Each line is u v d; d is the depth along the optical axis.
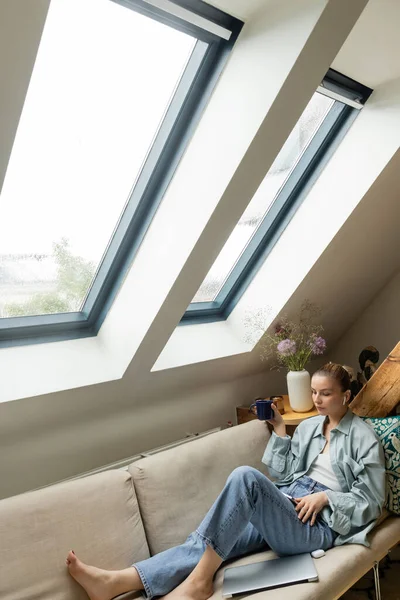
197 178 2.24
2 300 2.37
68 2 1.73
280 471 2.54
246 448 2.64
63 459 2.55
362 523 2.16
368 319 4.12
